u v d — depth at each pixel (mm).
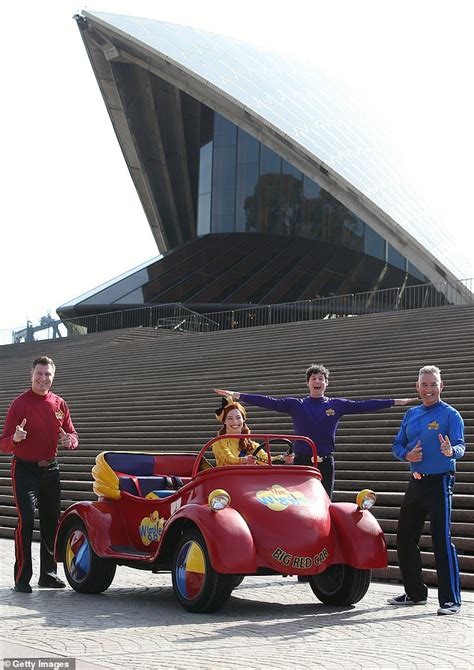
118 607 7188
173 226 58000
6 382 24656
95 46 45312
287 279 41312
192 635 5957
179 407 17516
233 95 44500
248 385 17656
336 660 5188
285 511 7078
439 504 7277
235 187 50688
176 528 7262
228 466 7270
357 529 7227
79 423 17922
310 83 55281
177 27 50312
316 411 8609
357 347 19219
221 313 34156
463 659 5242
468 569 8695
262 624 6430
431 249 42188
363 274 43031
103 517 8023
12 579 8852
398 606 7367
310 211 48344
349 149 47062
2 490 14508
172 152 54406
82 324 37375
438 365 15852
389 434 12766
